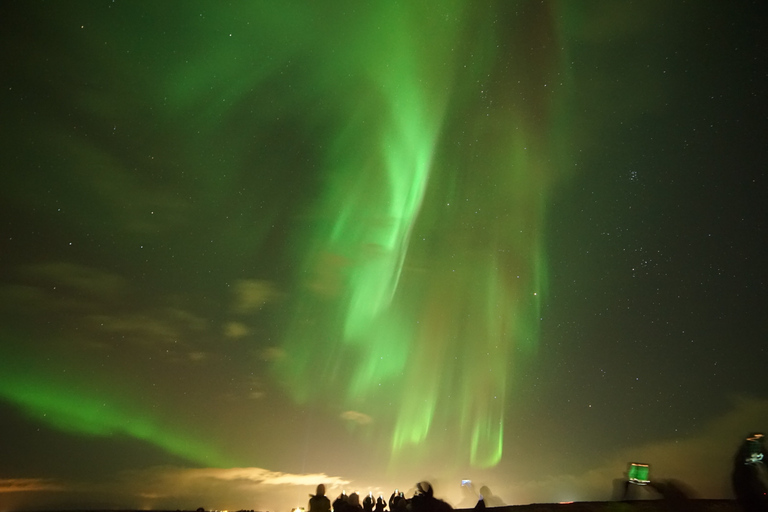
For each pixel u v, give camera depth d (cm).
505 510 981
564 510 931
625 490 909
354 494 947
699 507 857
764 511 658
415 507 772
